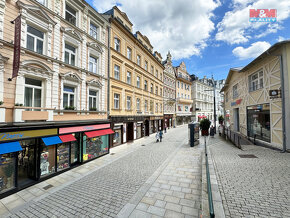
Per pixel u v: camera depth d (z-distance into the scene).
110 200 4.83
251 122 12.41
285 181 4.82
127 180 6.34
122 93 14.46
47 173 7.05
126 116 14.62
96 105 11.17
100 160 9.67
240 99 14.70
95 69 11.22
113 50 13.18
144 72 19.55
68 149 8.20
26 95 6.81
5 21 6.00
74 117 8.98
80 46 9.59
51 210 4.50
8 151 5.31
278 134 8.85
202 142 14.16
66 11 8.99
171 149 12.11
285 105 8.34
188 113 39.91
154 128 22.89
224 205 3.79
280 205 3.69
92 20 10.77
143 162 8.84
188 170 7.14
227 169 6.20
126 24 15.91
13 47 6.20
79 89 9.40
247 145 10.82
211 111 52.91
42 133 6.77
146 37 20.55
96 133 9.80
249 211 3.54
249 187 4.61
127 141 15.41
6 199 5.26
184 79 36.50
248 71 12.69
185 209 4.13
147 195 4.98
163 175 6.66
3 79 5.86
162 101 26.48
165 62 30.33
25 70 6.55
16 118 5.99
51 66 7.70
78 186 6.02
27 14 6.67
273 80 9.28
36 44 7.22
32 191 5.79
